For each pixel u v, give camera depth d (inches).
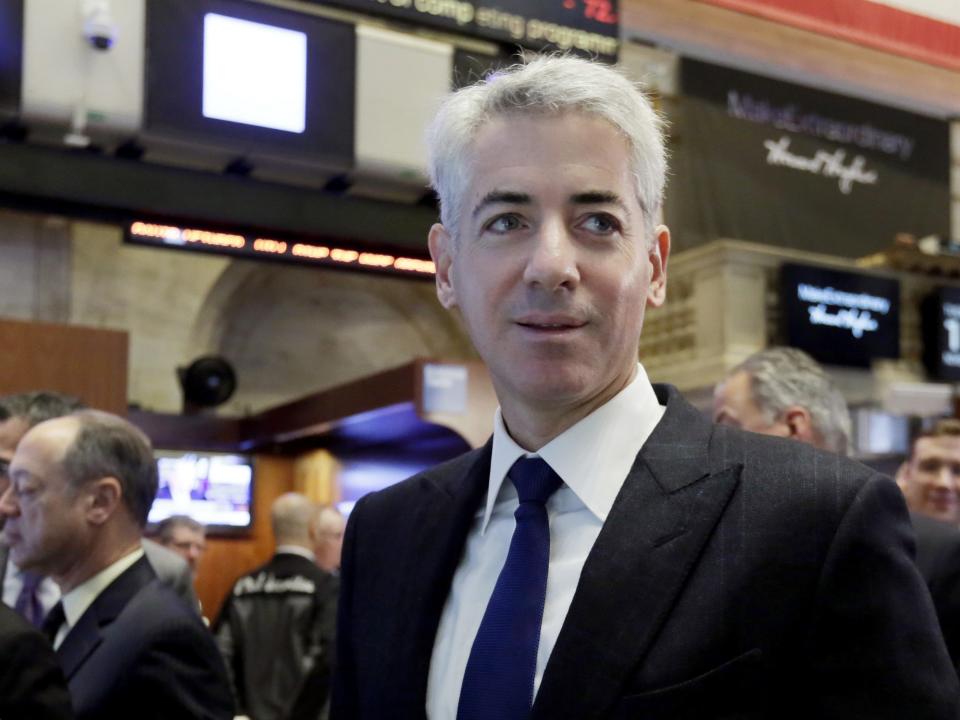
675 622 35.6
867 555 35.1
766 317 371.2
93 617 72.8
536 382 38.3
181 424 310.3
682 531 37.2
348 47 137.1
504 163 38.4
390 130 138.3
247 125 130.4
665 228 43.3
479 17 141.6
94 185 128.3
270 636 176.7
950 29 376.5
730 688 34.5
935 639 34.8
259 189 137.6
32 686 58.8
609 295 38.2
